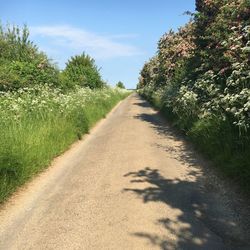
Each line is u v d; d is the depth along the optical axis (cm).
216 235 494
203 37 1224
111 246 470
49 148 945
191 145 1095
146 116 2183
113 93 4053
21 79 1574
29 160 779
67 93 1909
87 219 557
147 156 968
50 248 472
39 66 1864
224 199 624
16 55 1927
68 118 1303
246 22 997
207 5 1320
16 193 688
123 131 1480
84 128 1410
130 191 680
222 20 1142
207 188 685
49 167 883
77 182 751
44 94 1353
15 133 837
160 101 2488
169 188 693
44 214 584
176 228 517
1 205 627
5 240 499
